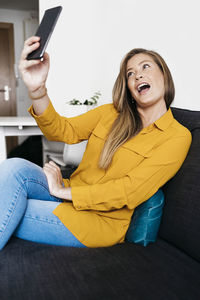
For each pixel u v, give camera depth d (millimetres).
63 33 2873
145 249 968
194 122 1136
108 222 1022
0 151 2111
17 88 5637
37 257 860
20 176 949
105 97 2672
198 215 910
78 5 2854
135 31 2070
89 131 1294
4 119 2373
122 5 2242
